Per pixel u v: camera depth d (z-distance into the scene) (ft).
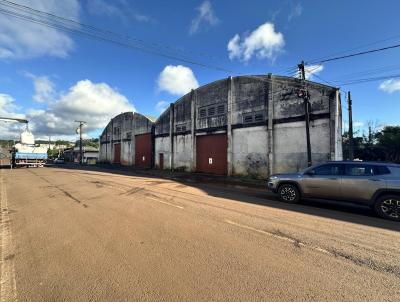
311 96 53.98
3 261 14.38
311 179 29.86
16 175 69.46
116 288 11.43
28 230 19.95
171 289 11.34
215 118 75.15
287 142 57.52
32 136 109.40
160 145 98.84
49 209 27.20
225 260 14.35
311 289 11.41
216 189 43.96
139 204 29.53
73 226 20.84
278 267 13.56
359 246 16.83
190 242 17.10
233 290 11.27
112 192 38.86
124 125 129.18
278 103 59.62
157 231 19.40
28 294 11.00
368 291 11.29
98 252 15.49
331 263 14.14
